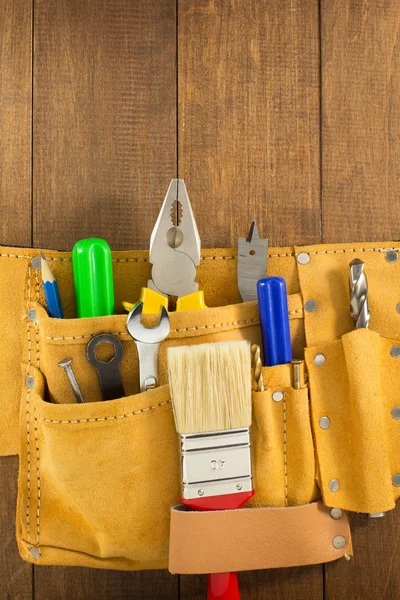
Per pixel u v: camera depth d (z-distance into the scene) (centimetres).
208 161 72
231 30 72
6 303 67
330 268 68
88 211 71
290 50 73
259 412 60
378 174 73
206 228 72
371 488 63
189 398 56
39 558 66
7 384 68
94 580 72
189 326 61
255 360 59
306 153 73
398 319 68
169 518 62
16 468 71
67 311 67
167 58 72
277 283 60
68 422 59
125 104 72
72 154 71
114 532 62
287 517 61
